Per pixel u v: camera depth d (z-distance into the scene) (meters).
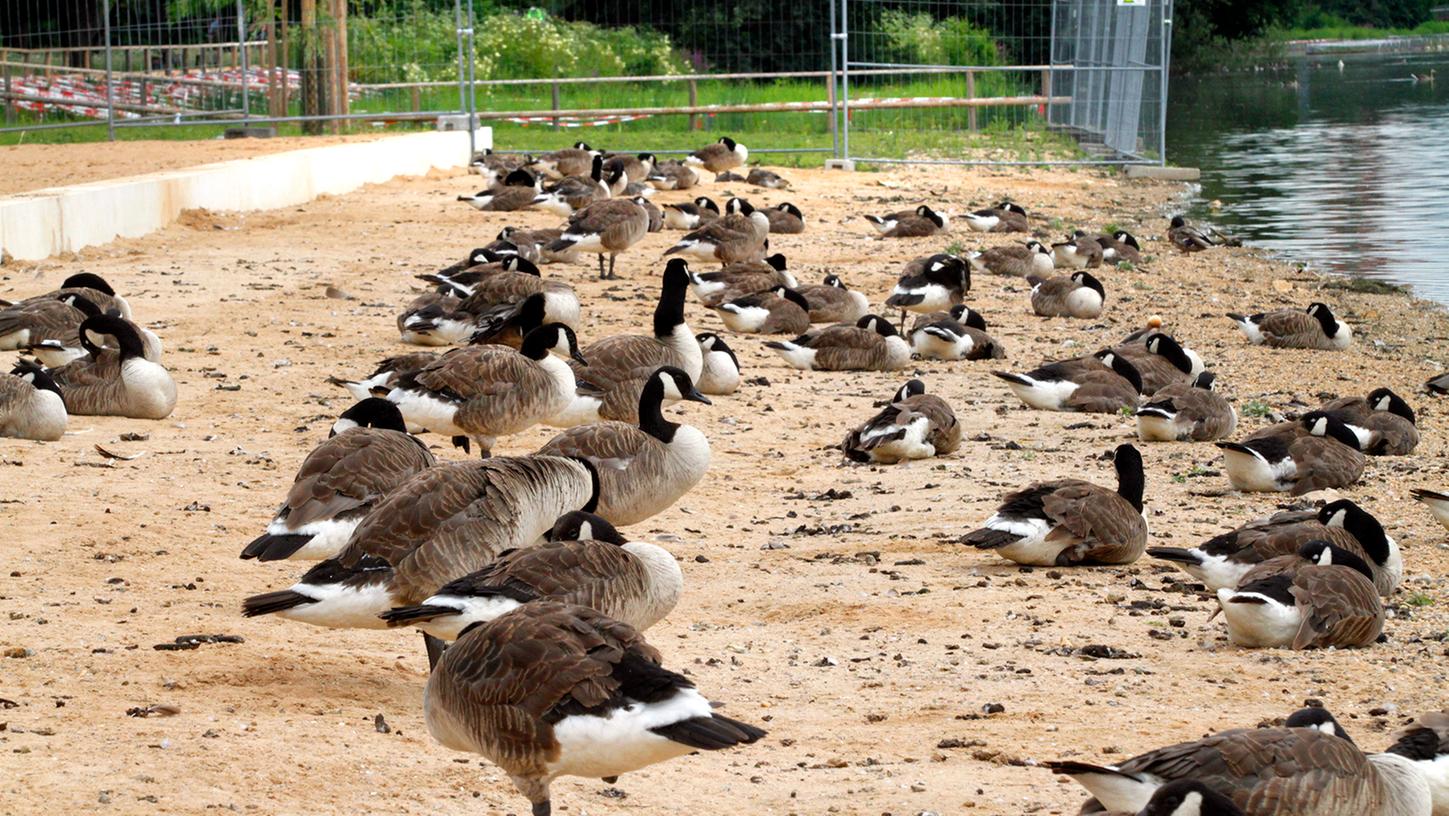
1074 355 21.05
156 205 27.48
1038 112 50.59
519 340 16.92
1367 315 24.88
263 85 43.12
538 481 9.12
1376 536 10.80
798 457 15.32
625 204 24.97
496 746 6.36
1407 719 8.49
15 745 7.41
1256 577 10.06
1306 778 6.48
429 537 8.57
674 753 6.09
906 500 13.71
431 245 27.14
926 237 31.02
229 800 6.92
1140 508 11.93
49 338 16.91
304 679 8.77
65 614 9.61
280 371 17.47
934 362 20.50
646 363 15.05
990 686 9.19
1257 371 20.66
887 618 10.51
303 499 9.45
